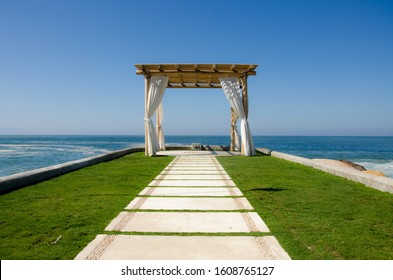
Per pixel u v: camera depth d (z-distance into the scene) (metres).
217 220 3.43
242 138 11.99
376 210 3.82
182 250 2.60
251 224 3.28
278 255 2.50
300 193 4.82
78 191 4.97
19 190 5.01
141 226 3.22
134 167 8.21
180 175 6.80
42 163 15.46
